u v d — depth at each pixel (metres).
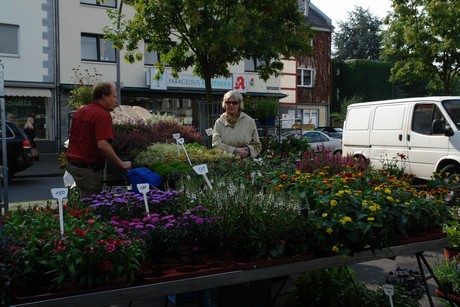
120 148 7.34
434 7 16.62
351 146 12.49
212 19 12.55
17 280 2.47
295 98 35.12
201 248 3.13
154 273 2.80
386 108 11.51
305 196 3.62
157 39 13.98
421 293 4.21
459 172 9.58
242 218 3.22
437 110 10.19
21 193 11.96
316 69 37.03
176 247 3.02
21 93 21.80
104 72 23.84
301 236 3.28
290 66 34.69
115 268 2.57
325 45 37.34
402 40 18.25
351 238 3.31
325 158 6.54
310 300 4.05
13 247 2.54
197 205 3.62
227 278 2.88
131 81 24.50
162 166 5.39
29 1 21.88
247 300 3.63
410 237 3.75
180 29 13.23
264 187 4.34
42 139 22.58
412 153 10.63
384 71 41.97
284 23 13.87
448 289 4.31
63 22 22.69
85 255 2.52
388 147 11.29
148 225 3.01
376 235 3.50
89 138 4.62
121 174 6.17
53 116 22.64
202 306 3.86
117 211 3.52
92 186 4.70
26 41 21.91
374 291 4.13
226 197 3.50
